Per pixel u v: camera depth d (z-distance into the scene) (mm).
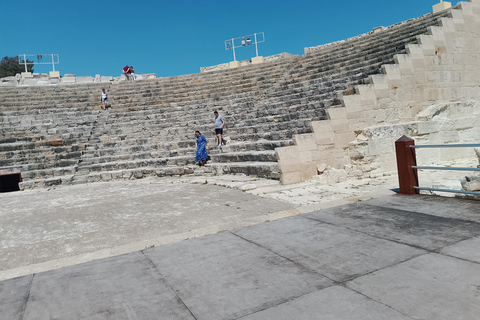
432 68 12539
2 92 21844
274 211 6750
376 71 12969
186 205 7906
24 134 16500
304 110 13328
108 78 26578
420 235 4496
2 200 10789
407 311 2750
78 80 26047
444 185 7395
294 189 8859
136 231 6051
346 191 8219
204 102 19969
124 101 21297
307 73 18031
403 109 11789
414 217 5355
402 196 6906
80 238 5887
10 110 19578
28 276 4160
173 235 5441
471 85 13422
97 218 7266
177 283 3633
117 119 18672
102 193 10695
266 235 5074
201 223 6273
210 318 2889
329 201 7055
